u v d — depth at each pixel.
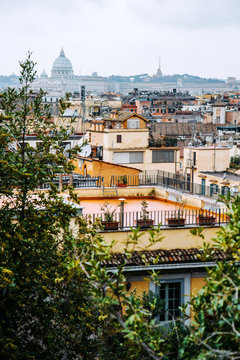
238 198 12.48
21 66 18.50
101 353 15.72
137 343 11.70
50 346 16.59
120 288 11.80
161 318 21.09
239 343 10.90
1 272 15.22
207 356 10.69
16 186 18.45
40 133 18.69
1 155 17.66
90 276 11.88
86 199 31.62
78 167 61.66
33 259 16.73
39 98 18.78
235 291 11.42
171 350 16.25
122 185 34.50
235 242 11.57
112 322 12.41
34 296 17.02
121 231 21.48
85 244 17.36
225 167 83.69
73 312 16.58
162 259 21.06
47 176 18.28
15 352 15.25
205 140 127.81
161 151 84.69
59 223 18.22
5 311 16.06
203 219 23.34
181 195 30.59
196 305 11.45
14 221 20.88
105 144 83.56
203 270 21.45
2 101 18.39
